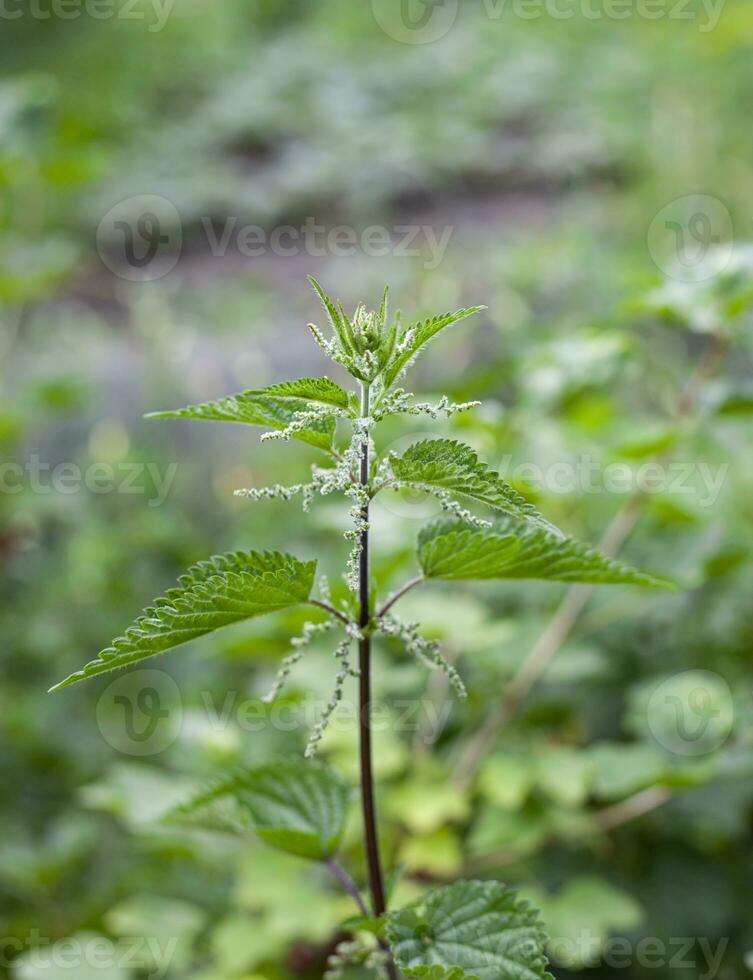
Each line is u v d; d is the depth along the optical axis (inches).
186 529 75.8
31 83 64.2
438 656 30.5
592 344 43.8
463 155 138.8
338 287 103.5
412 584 31.0
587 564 30.8
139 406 88.6
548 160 135.3
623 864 44.5
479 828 41.7
